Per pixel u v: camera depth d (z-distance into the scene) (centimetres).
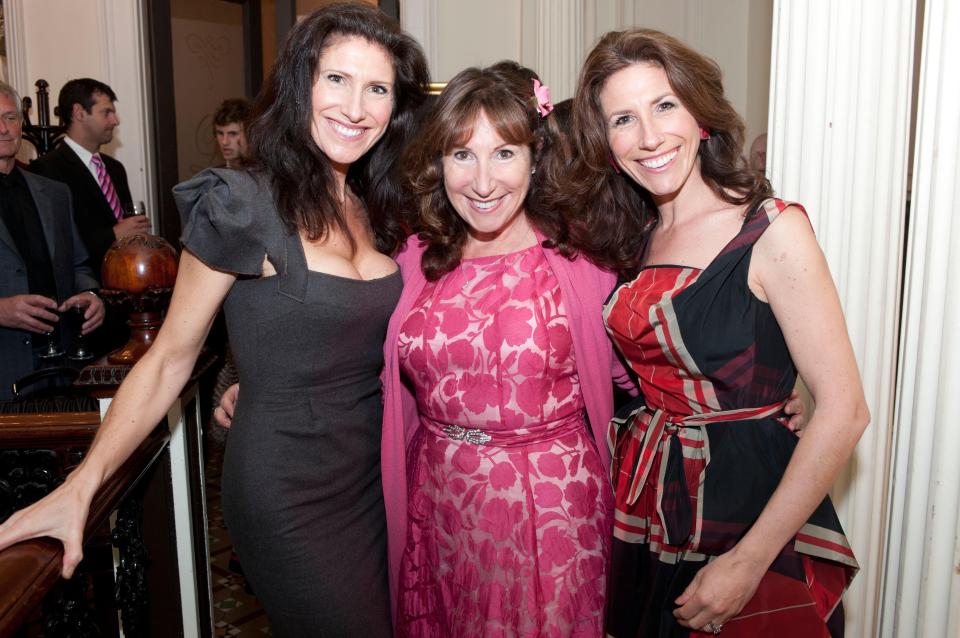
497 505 149
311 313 140
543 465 151
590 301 155
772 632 121
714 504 127
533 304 152
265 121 143
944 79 111
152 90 421
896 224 132
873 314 134
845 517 143
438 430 158
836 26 131
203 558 191
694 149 134
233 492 146
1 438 138
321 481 147
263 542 144
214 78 546
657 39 131
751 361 125
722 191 134
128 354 148
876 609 145
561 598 147
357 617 152
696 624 122
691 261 133
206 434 292
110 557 154
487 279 156
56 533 105
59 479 142
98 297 272
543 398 152
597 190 152
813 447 115
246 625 260
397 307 159
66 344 286
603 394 158
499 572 148
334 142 142
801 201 139
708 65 133
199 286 134
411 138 163
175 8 518
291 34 141
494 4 415
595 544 152
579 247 155
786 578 123
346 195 164
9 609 83
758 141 379
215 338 309
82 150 355
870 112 130
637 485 137
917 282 118
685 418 134
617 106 133
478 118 143
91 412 141
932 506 117
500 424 150
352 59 139
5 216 280
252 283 140
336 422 148
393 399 158
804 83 137
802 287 117
